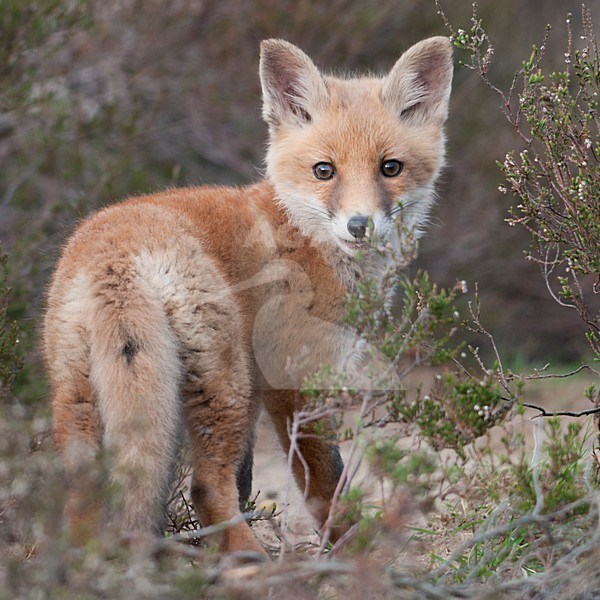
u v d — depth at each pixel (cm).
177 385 752
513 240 2047
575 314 1962
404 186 945
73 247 795
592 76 898
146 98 1869
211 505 789
